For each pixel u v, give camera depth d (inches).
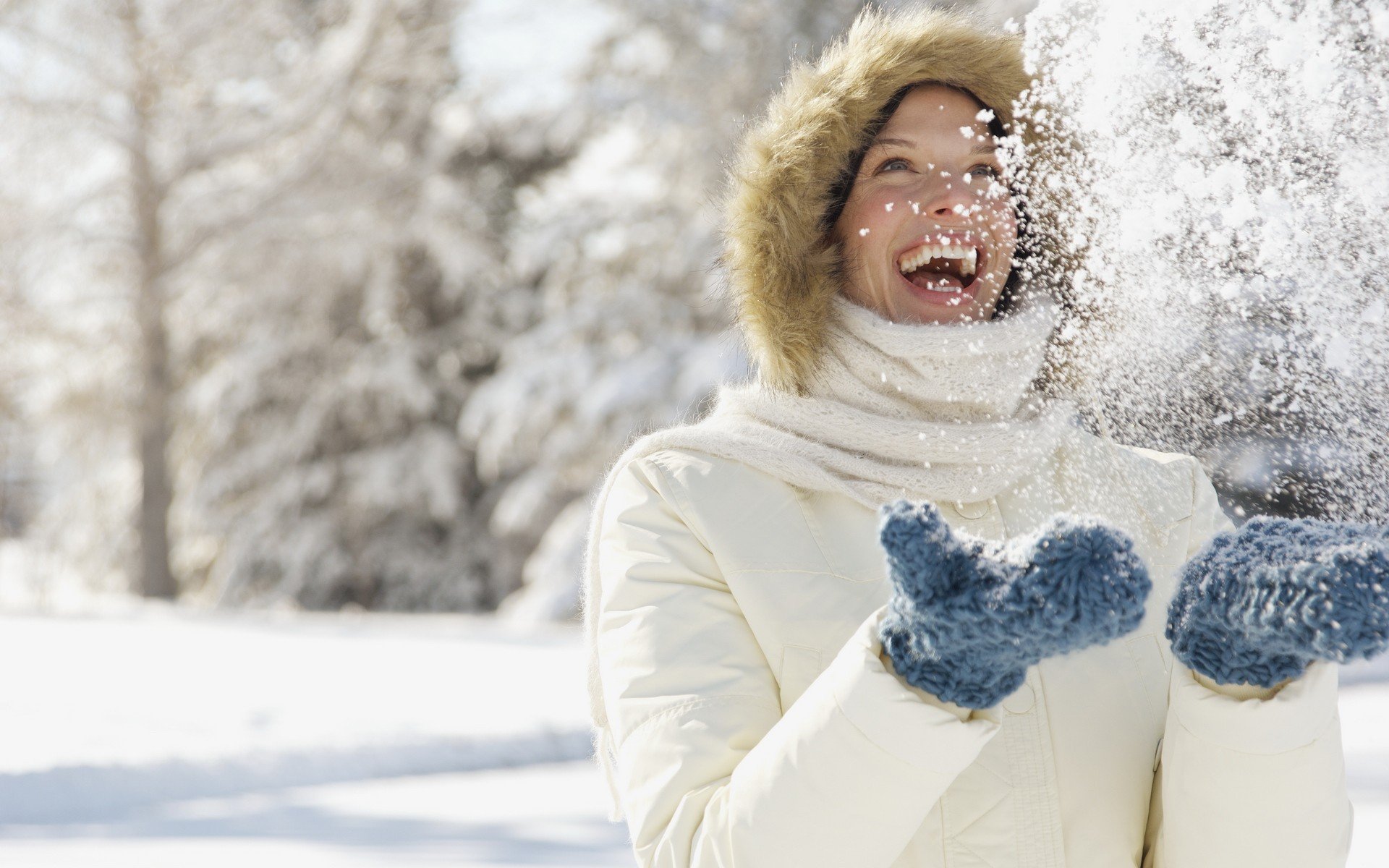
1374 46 34.2
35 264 599.5
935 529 31.0
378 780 213.0
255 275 689.0
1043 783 43.2
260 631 424.5
